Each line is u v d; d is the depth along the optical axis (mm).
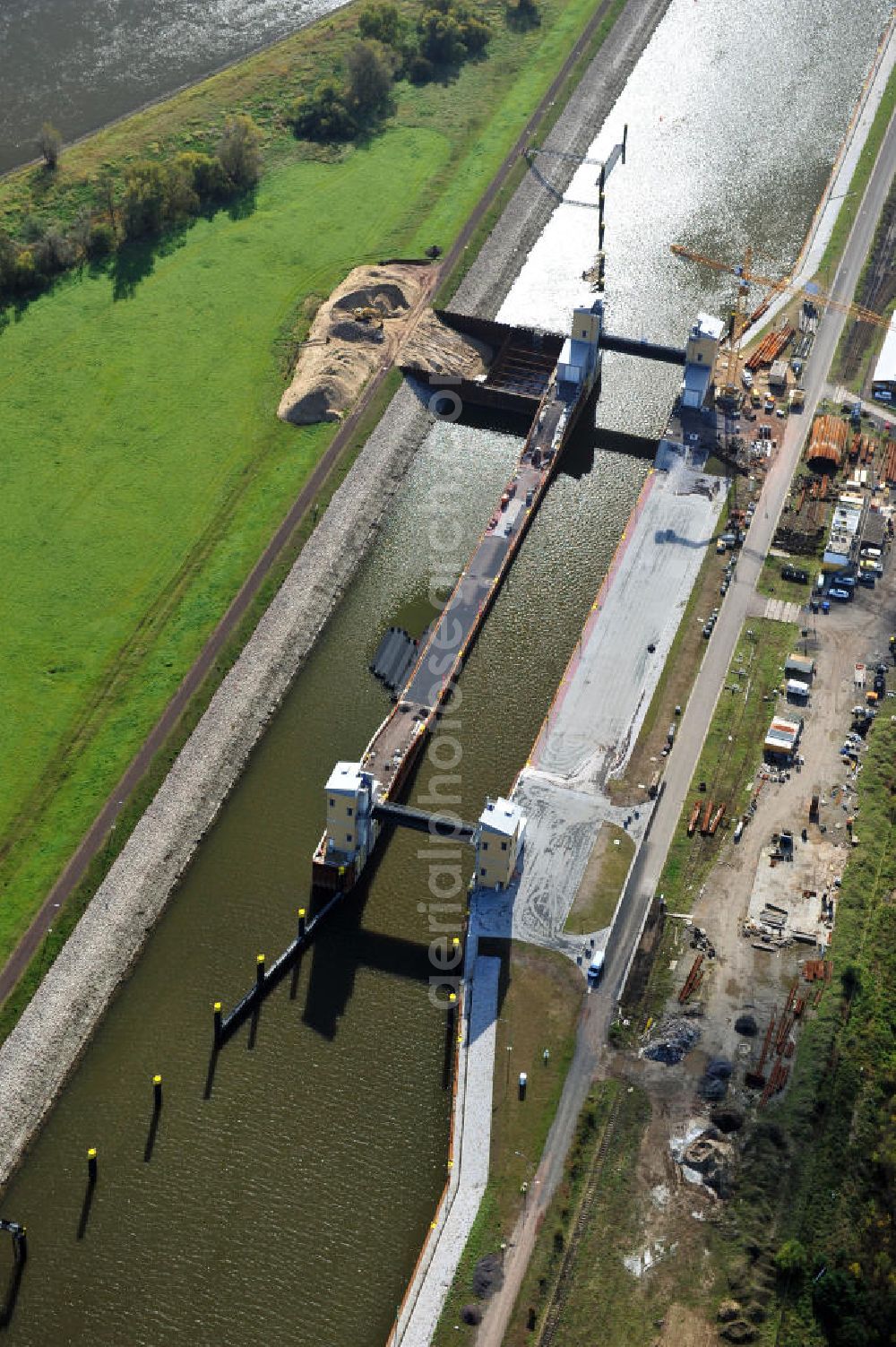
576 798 197375
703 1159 161000
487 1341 148500
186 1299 154000
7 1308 153500
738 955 179750
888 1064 169500
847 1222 156625
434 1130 167000
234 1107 168250
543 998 176000
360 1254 157375
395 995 178125
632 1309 150500
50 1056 171500
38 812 196125
